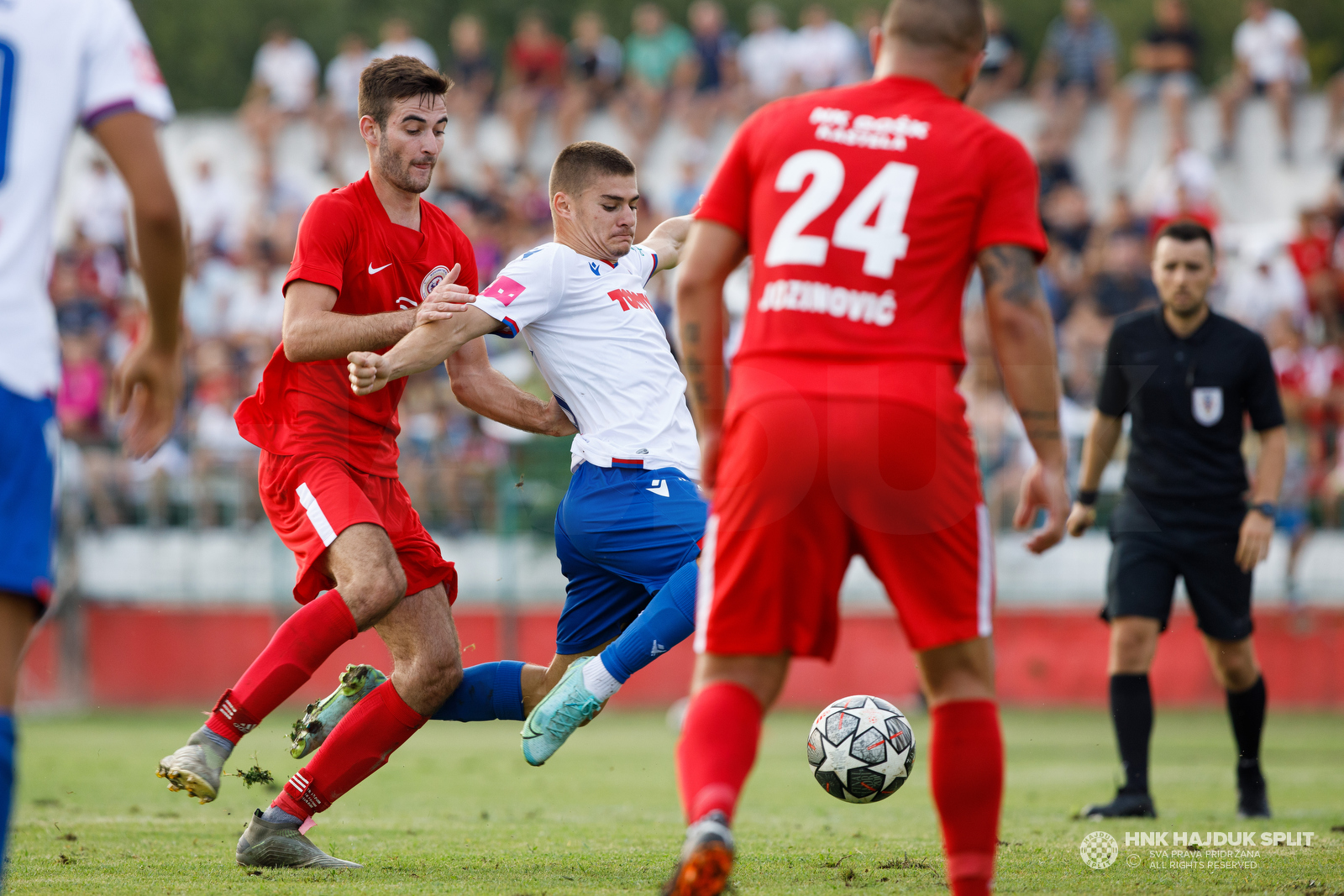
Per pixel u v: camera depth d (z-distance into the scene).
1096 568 43.97
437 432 47.19
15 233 8.77
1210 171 54.41
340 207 14.94
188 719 43.19
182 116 100.88
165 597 47.66
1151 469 20.55
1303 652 43.66
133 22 9.38
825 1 107.94
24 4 8.85
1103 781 26.33
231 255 58.97
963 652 9.95
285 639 13.91
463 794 23.94
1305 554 43.72
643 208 56.56
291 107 66.12
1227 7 108.88
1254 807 19.92
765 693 10.03
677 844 16.50
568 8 107.38
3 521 8.59
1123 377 20.66
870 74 60.88
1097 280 48.44
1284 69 55.06
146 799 22.75
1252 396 20.61
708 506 15.62
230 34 105.19
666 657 47.94
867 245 9.77
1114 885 13.05
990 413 44.06
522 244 55.47
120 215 59.34
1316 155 54.06
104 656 47.91
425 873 13.74
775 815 20.50
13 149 8.77
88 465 48.12
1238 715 20.11
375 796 23.61
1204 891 12.65
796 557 9.65
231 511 47.66
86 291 56.53
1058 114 56.19
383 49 64.81
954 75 10.43
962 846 9.94
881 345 9.66
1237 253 50.78
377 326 14.46
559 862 14.62
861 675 46.12
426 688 14.49
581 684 14.42
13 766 8.59
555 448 45.38
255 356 54.09
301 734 14.67
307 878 13.37
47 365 8.92
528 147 61.97
